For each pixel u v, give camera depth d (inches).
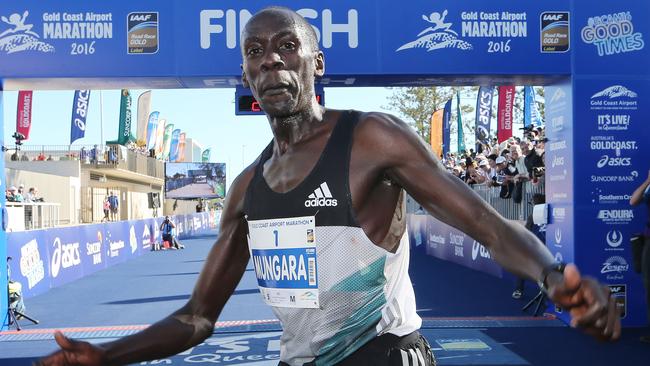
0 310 257.4
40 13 233.6
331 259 51.4
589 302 35.6
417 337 56.1
